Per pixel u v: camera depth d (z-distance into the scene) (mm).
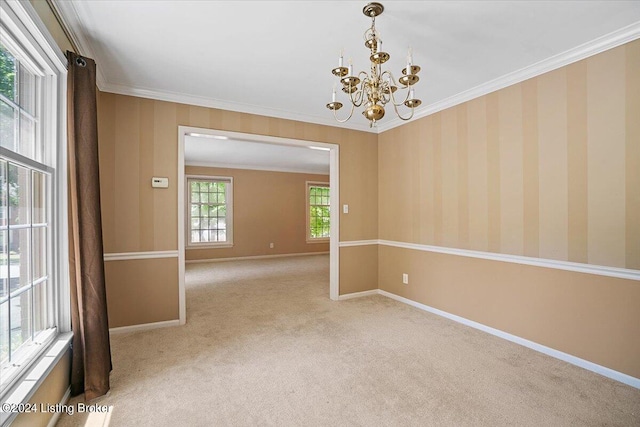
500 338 2852
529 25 2033
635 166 2078
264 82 2922
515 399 1925
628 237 2109
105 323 2014
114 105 2965
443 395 1966
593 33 2131
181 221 3223
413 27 2049
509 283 2820
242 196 7590
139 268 3062
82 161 1902
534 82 2629
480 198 3072
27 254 1593
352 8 1854
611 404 1876
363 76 2795
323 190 8875
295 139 3846
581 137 2340
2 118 1391
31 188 1616
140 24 2002
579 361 2336
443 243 3463
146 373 2227
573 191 2387
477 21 1989
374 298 4191
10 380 1317
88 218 1930
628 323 2104
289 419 1741
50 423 1613
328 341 2787
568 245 2414
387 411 1812
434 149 3572
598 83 2244
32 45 1501
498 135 2910
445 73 2744
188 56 2432
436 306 3539
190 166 7066
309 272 6008
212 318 3398
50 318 1837
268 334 2949
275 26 2035
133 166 3037
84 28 2037
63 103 1861
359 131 4277
